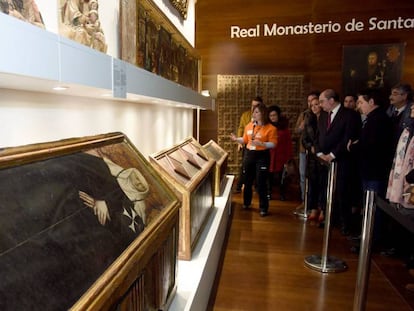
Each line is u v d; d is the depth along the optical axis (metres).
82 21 1.26
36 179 0.79
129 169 1.29
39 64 0.74
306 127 4.11
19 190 0.73
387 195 2.77
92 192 0.96
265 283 2.53
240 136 5.37
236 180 6.17
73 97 1.38
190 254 1.93
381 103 3.06
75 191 0.89
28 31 0.70
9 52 0.65
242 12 5.87
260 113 4.00
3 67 0.63
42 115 1.18
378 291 2.42
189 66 3.19
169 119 2.90
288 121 5.53
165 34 2.31
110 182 1.09
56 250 0.71
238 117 6.07
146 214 1.17
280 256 3.01
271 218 4.08
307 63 5.78
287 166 5.49
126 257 0.90
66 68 0.85
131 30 1.66
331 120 3.48
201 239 2.29
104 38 1.43
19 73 0.68
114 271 0.82
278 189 5.69
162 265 1.25
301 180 4.75
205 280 1.98
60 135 1.29
